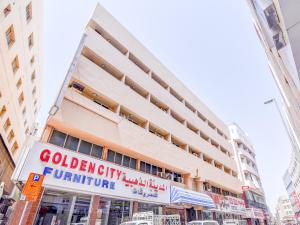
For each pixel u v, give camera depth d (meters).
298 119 6.09
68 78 10.03
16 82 18.64
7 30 14.66
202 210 17.81
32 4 17.33
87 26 13.79
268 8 3.11
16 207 7.64
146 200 11.97
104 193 9.97
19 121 22.22
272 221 41.16
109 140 11.57
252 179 35.12
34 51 21.41
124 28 16.95
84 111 11.06
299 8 2.03
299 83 3.10
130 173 11.90
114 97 13.15
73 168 9.26
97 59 13.45
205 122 25.92
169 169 16.86
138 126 14.32
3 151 18.66
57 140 9.95
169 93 19.94
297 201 57.44
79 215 9.45
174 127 18.38
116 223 10.52
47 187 8.34
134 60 17.30
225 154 28.62
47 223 8.27
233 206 22.73
